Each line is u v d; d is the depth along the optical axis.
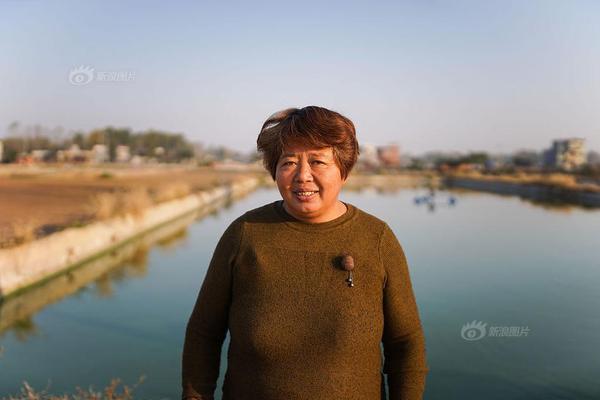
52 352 7.56
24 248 11.73
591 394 6.22
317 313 1.39
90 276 12.74
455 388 6.33
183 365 1.59
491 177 63.53
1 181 35.19
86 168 58.12
